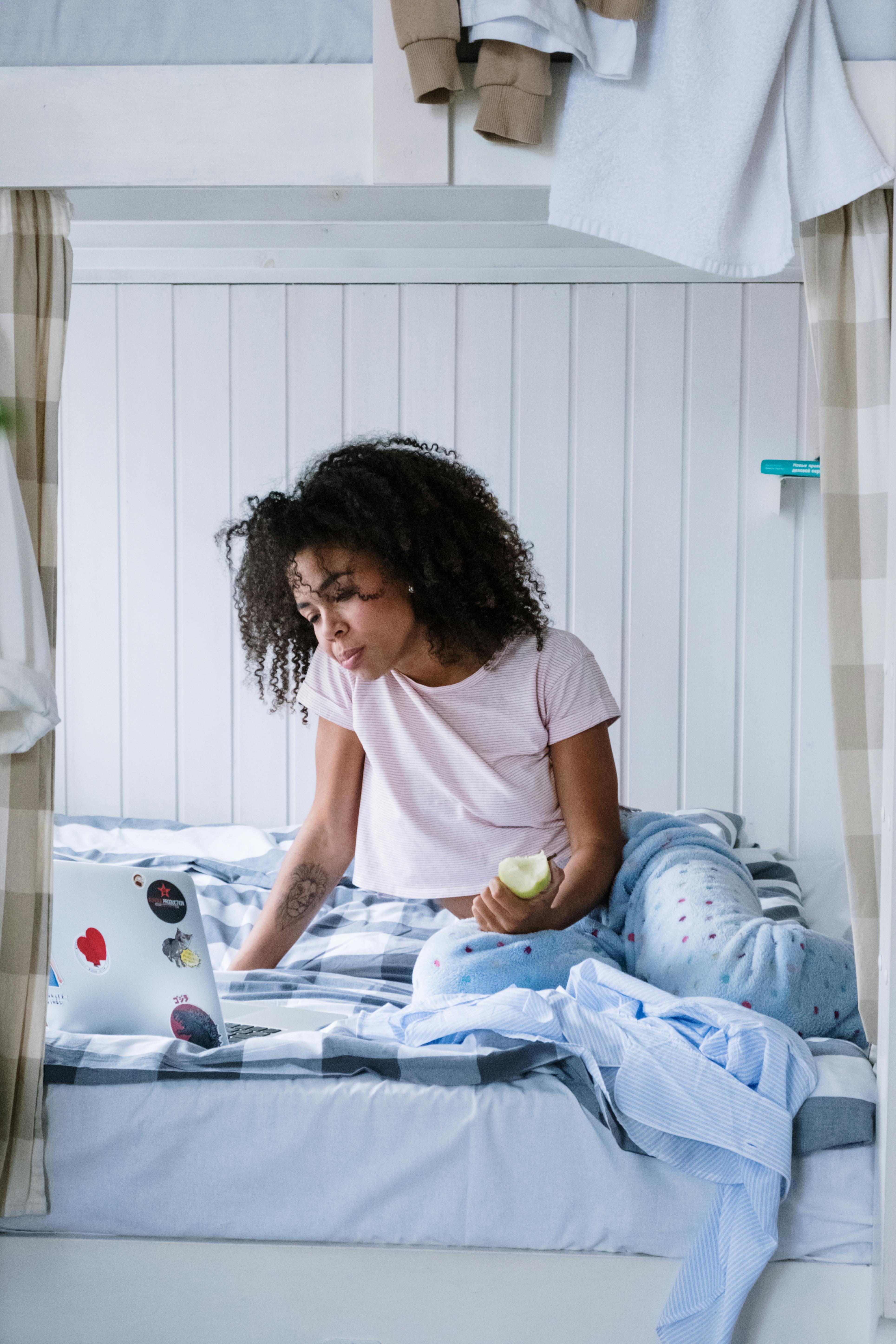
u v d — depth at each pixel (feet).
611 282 9.26
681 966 4.55
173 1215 4.22
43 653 4.16
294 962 6.07
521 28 3.94
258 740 9.82
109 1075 4.24
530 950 4.70
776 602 9.42
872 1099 4.02
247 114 4.19
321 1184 4.17
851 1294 4.01
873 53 4.07
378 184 4.17
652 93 4.05
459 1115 4.11
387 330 9.48
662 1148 3.95
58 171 4.23
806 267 4.18
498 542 5.34
